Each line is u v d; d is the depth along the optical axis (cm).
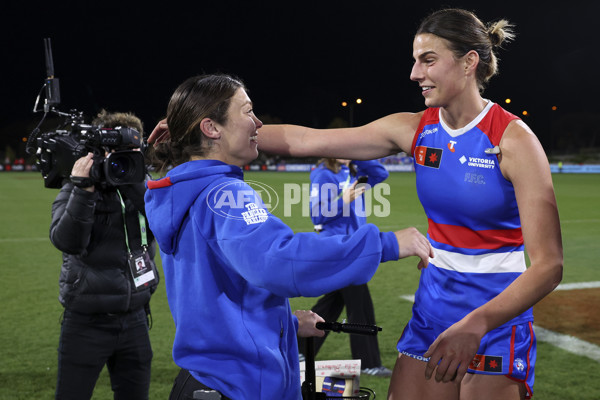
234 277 170
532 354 228
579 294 666
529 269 181
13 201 1872
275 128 257
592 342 507
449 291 229
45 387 413
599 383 418
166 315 596
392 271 804
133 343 299
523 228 192
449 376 171
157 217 176
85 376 287
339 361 256
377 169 459
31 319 578
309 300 511
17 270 811
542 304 626
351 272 152
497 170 207
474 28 201
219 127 174
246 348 167
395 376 247
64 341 287
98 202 281
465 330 169
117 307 286
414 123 238
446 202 222
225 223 162
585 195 2023
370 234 154
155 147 195
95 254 283
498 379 220
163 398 397
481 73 210
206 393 171
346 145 249
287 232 159
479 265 223
